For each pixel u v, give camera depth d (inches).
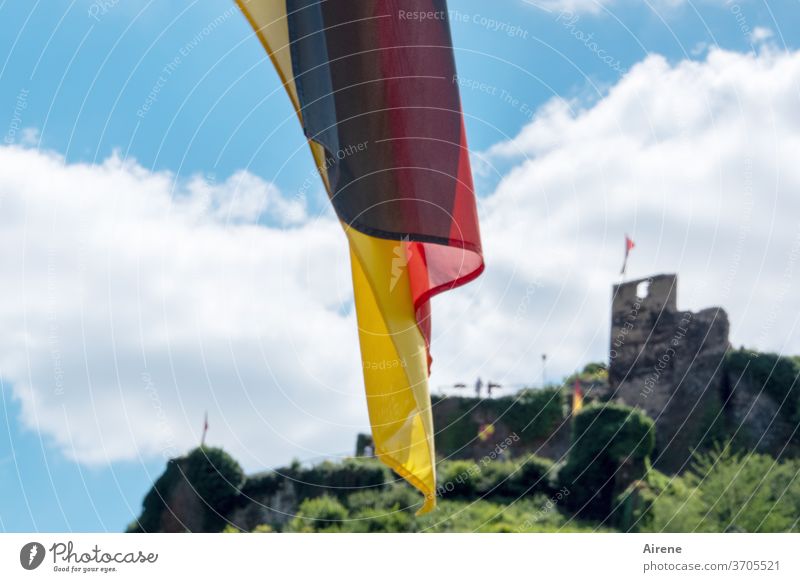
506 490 1380.4
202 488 1316.4
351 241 328.2
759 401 1503.4
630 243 1438.2
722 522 1201.4
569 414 1492.4
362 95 332.8
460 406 1519.4
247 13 326.0
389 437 352.8
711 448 1476.4
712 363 1565.0
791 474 1237.1
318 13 332.8
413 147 335.3
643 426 1437.0
